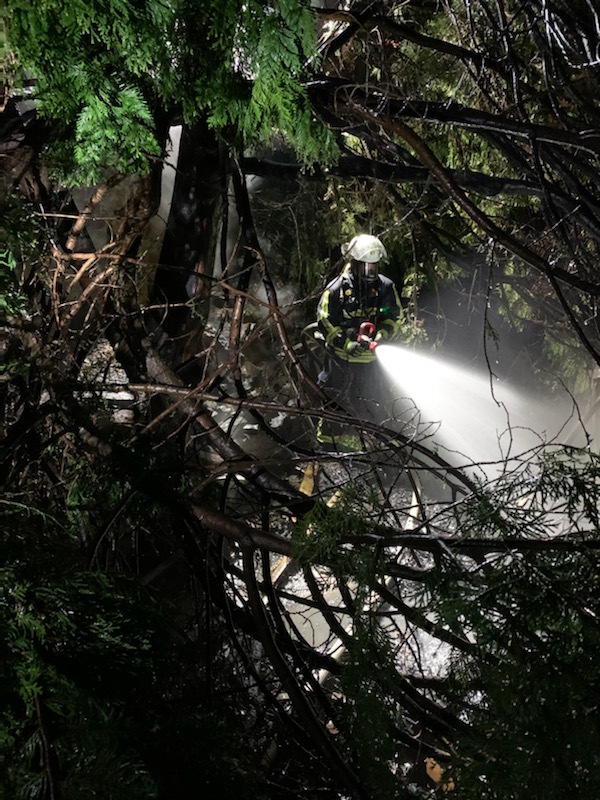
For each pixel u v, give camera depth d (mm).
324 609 2123
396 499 5121
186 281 3016
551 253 3557
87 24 1204
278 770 1840
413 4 3523
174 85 1378
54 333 2197
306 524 1579
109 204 3145
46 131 1889
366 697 1390
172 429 2484
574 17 2611
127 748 909
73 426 2045
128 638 1096
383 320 5324
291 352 2467
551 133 2055
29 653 985
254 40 1290
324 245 5730
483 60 2445
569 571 1350
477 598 1306
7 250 1531
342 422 2186
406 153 3090
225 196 2848
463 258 4105
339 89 1951
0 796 828
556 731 1183
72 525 1901
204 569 1814
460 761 1261
